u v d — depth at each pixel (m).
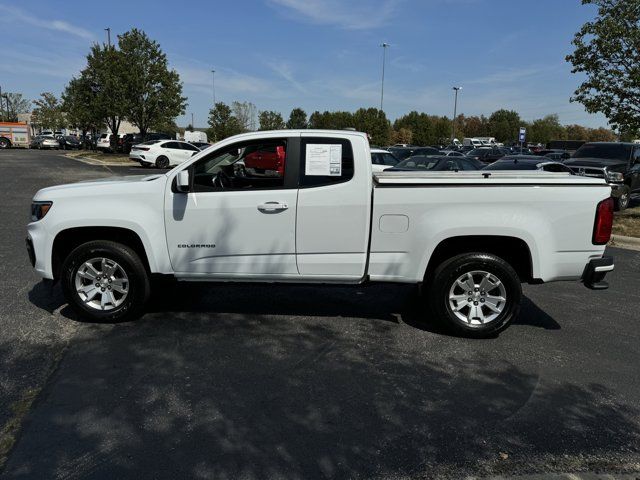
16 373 3.94
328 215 4.73
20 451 2.98
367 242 4.77
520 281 5.01
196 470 2.84
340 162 4.73
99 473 2.80
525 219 4.61
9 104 82.62
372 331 5.01
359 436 3.20
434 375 4.08
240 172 4.97
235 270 4.90
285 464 2.91
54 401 3.54
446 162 14.27
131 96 31.47
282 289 6.36
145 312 5.41
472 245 4.96
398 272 4.81
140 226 4.84
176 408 3.48
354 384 3.89
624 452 3.09
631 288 6.72
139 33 30.83
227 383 3.85
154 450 3.01
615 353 4.58
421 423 3.37
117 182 5.04
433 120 94.88
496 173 5.12
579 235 4.67
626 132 11.34
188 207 4.81
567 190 4.62
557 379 4.05
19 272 6.70
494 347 4.68
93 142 46.94
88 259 4.91
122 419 3.33
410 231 4.71
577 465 2.95
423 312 5.61
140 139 32.72
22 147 53.47
